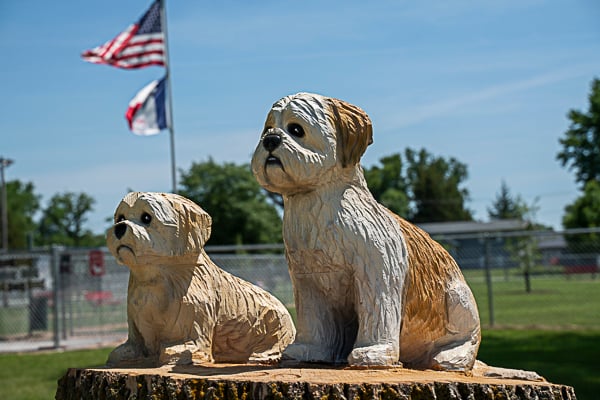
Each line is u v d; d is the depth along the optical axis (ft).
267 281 51.24
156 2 46.65
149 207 13.21
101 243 215.72
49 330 53.21
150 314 13.58
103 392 11.24
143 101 45.80
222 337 14.32
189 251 13.50
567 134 128.47
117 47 45.09
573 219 148.46
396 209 177.58
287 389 9.74
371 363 10.96
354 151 11.60
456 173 224.94
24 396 27.55
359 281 11.41
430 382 9.88
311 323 12.01
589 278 94.07
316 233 11.48
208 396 10.03
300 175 11.18
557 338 41.45
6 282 49.49
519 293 78.74
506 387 10.07
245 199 89.97
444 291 12.57
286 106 11.50
